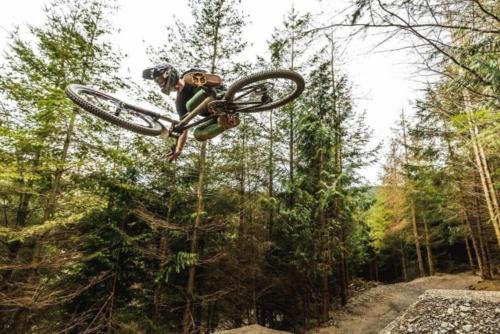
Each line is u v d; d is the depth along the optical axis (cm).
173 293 1093
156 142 1009
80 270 925
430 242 2428
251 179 1348
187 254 919
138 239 970
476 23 262
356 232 1489
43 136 777
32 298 682
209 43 1044
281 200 1262
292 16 1080
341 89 1379
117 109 348
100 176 928
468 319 552
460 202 1652
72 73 862
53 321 898
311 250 1148
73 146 843
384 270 3138
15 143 722
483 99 343
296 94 339
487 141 346
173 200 1054
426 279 1997
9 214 866
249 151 1324
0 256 751
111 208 985
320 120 1231
